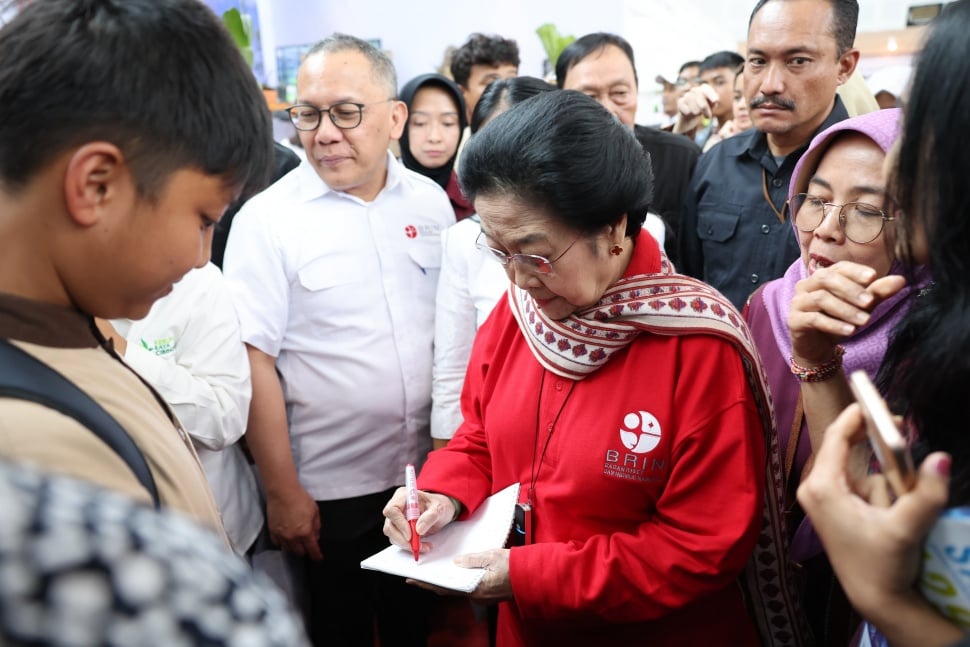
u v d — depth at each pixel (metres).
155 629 0.32
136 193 0.63
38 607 0.30
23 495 0.31
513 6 4.84
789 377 1.35
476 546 1.18
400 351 1.88
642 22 4.82
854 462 0.85
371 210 1.88
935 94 0.65
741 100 3.23
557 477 1.16
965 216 0.65
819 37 1.90
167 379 1.40
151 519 0.35
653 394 1.09
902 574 0.61
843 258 1.20
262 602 0.36
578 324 1.12
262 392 1.76
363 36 4.98
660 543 1.06
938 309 0.73
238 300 1.75
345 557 1.92
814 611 1.33
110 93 0.60
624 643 1.17
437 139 2.75
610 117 1.04
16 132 0.59
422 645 2.09
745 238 2.13
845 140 1.20
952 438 0.69
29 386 0.56
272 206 1.81
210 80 0.65
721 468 1.06
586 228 1.01
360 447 1.88
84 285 0.65
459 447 1.36
